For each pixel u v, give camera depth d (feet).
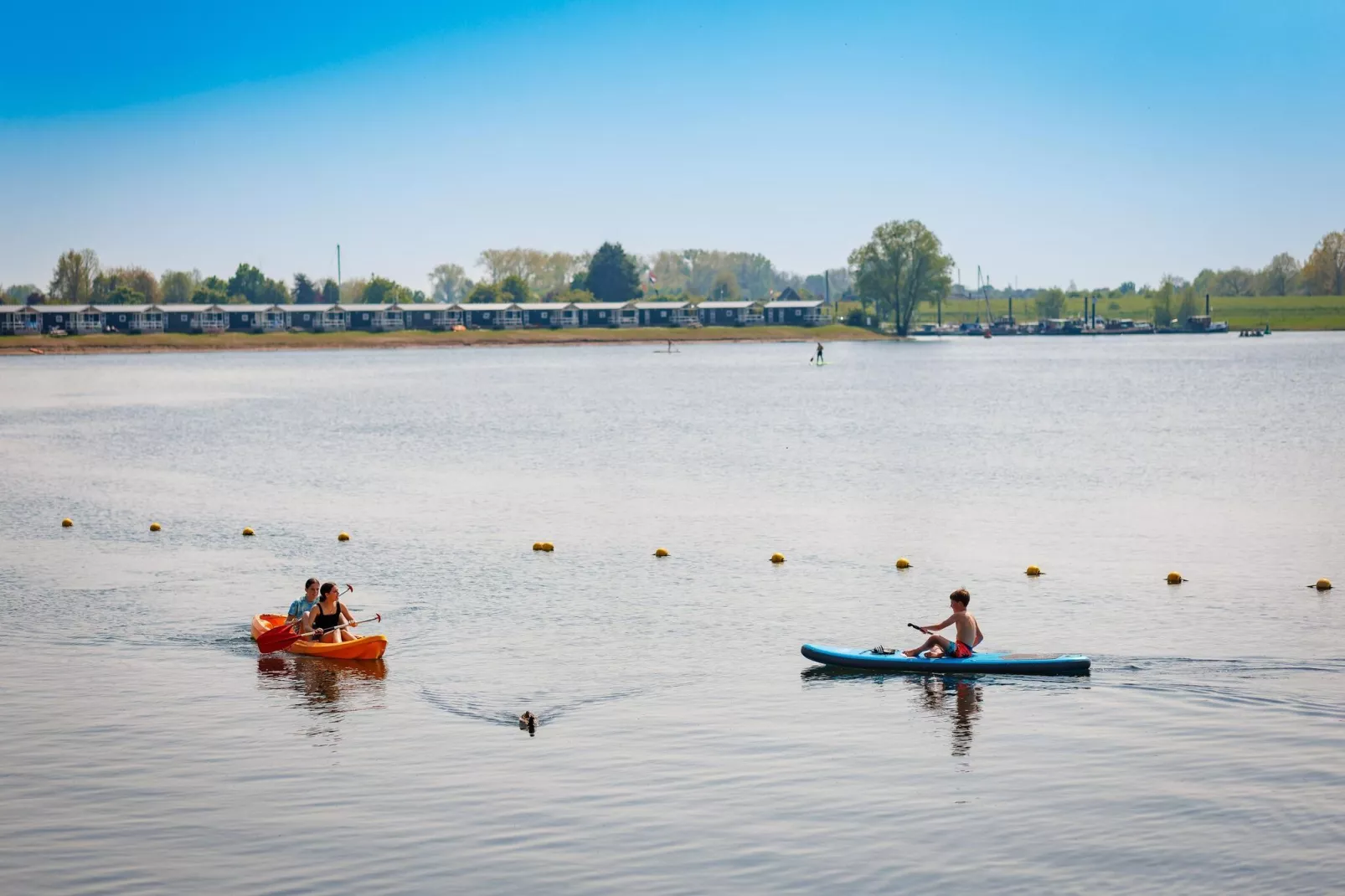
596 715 73.10
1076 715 72.49
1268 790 61.00
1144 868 53.36
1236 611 97.30
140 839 56.59
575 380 458.91
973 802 60.03
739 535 133.18
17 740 69.10
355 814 59.11
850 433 248.32
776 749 67.15
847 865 53.78
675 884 52.24
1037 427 256.32
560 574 113.60
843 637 91.04
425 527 139.85
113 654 87.35
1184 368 501.97
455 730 70.69
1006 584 108.47
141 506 156.56
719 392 384.27
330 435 252.01
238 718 73.15
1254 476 176.76
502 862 54.24
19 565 119.03
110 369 561.02
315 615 87.86
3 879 52.90
